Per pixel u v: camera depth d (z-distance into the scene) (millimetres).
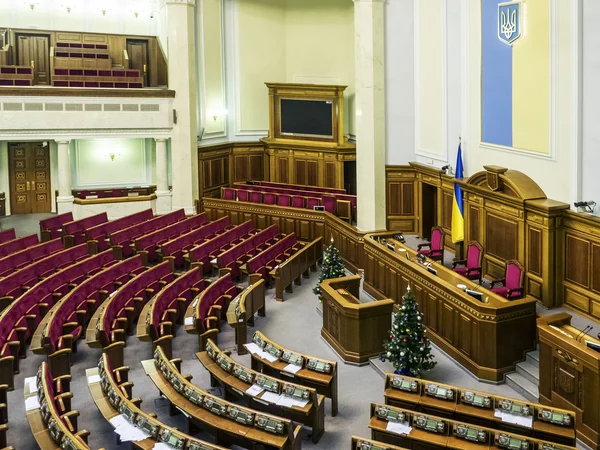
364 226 17781
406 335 10703
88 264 15211
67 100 20031
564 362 9492
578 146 11758
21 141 22156
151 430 8023
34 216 22141
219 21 22172
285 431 8109
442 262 14906
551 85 12305
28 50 22375
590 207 11586
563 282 12352
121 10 23297
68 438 7598
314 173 21656
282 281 15031
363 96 17375
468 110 15141
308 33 22859
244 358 12102
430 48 16562
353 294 13477
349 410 10289
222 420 8539
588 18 11367
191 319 12125
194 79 21094
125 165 23094
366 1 17000
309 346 12758
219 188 22594
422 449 8281
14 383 11125
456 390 9039
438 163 16609
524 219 12797
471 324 11328
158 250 17156
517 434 8102
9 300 13359
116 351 11211
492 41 14078
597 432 9023
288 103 21781
